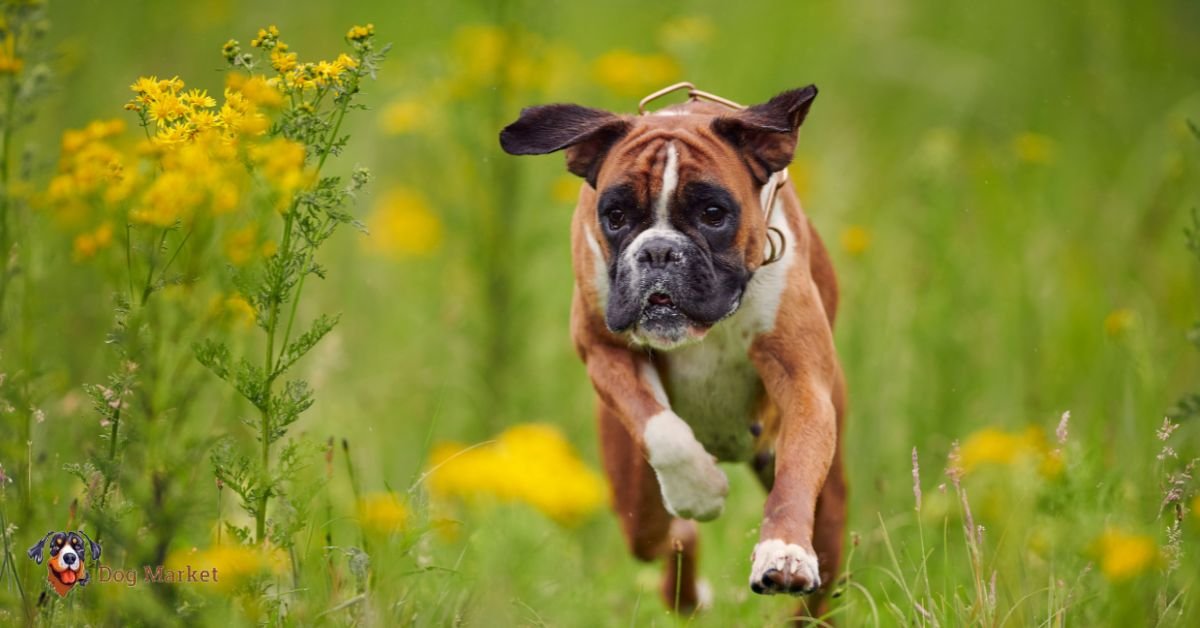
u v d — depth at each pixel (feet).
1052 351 45.55
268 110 28.17
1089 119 61.26
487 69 45.34
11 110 29.86
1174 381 44.83
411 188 51.52
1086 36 63.67
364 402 44.06
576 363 46.06
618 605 37.60
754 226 31.07
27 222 30.55
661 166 30.37
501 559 32.35
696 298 29.94
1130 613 29.55
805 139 61.82
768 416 34.40
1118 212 53.06
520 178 45.09
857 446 41.68
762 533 29.04
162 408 27.07
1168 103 61.72
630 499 35.09
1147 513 32.50
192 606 26.94
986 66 63.31
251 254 27.12
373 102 55.98
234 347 29.32
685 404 33.68
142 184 27.63
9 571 28.14
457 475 31.09
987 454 35.42
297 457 28.09
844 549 36.40
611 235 30.94
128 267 27.27
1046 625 29.40
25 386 29.35
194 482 27.45
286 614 28.17
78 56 51.47
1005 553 32.40
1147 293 49.19
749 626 34.63
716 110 33.35
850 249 46.52
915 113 63.26
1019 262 48.65
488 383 43.68
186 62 60.39
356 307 48.60
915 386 43.21
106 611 26.94
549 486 30.91
